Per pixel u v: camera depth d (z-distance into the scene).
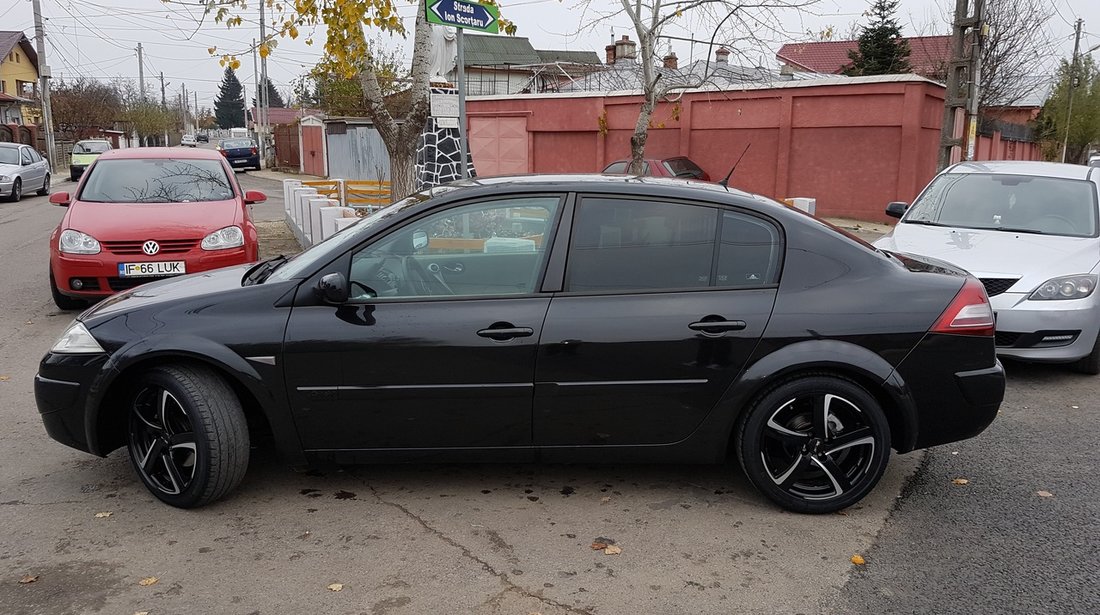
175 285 4.30
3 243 13.33
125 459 4.52
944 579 3.35
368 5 9.34
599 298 3.76
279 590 3.20
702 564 3.44
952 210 7.46
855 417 3.81
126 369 3.78
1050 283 6.03
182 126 96.75
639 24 13.06
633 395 3.77
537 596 3.18
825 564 3.46
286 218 16.05
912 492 4.20
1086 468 4.53
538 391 3.75
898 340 3.73
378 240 3.83
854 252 3.88
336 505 3.96
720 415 3.79
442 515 3.86
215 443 3.74
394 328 3.72
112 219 7.62
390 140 10.79
